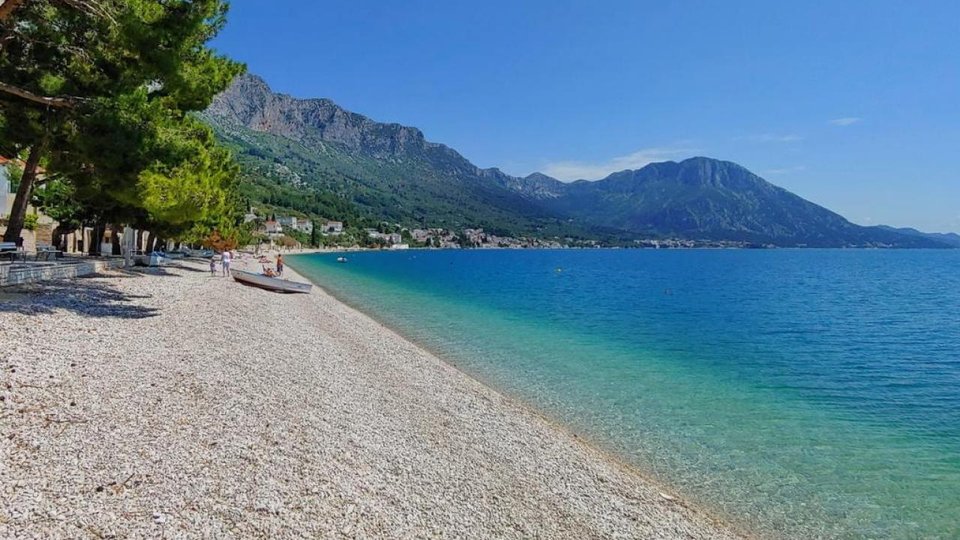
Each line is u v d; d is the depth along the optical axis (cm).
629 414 1349
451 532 670
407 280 6444
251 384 1128
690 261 15438
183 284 2958
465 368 1778
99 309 1694
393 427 1033
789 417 1373
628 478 953
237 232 8269
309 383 1236
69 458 645
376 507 689
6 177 3956
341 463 801
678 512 840
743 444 1164
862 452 1134
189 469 677
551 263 13212
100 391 900
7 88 1406
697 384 1692
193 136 2272
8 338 1101
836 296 5141
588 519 772
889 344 2572
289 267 7800
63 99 1504
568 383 1636
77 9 1420
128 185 1742
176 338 1465
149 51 1499
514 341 2353
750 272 9669
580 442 1124
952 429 1294
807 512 869
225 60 2364
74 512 538
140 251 5112
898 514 868
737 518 844
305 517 623
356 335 2139
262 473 709
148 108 1574
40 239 4738
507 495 811
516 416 1251
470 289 5303
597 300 4431
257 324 1978
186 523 558
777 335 2803
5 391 808
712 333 2816
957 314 3784
